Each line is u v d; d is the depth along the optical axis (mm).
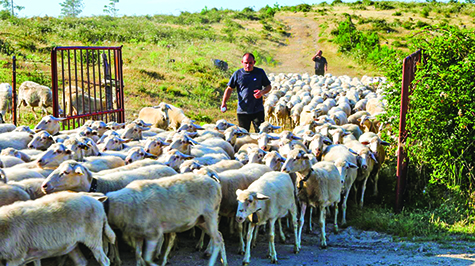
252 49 54781
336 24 71000
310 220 9844
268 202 7766
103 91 23125
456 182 11188
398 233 9562
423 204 11172
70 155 8594
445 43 11938
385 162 14422
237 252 8352
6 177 7113
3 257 5488
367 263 7660
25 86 18781
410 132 11180
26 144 10883
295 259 8008
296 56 55188
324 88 26922
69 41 38500
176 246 8211
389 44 58031
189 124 13391
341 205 11055
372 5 100062
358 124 17969
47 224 5781
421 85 11297
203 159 9828
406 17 79250
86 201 6180
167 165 9242
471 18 76625
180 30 58531
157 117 16609
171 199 6844
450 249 8438
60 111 18328
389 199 11836
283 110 21625
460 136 10938
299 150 8789
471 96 10852
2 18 44562
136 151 9531
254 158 10258
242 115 13406
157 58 36000
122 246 8148
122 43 42719
